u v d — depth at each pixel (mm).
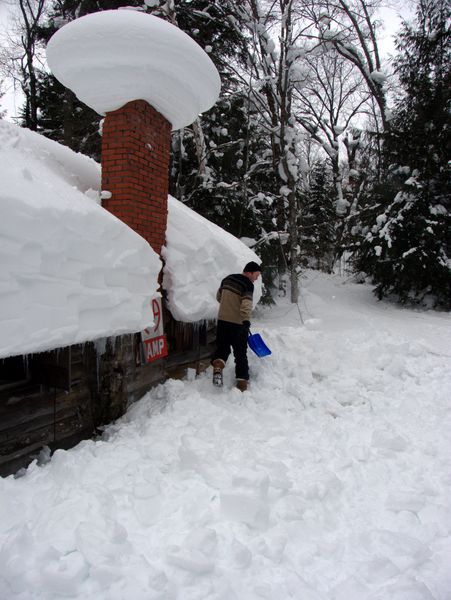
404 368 5316
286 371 5176
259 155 14016
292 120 12523
